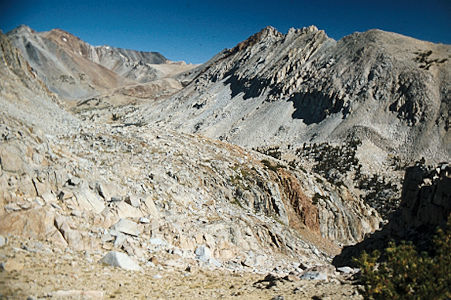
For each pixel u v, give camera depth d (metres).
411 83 187.00
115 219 26.30
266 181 54.59
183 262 26.02
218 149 60.91
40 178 23.33
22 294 13.62
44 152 27.08
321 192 62.66
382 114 181.75
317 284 21.27
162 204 34.59
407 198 29.80
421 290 12.23
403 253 13.28
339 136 175.62
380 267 14.12
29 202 21.02
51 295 14.15
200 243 31.23
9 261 15.99
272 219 49.03
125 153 44.41
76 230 21.72
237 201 48.78
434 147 150.12
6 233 18.53
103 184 29.75
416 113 170.75
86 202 25.36
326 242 53.47
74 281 16.48
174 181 41.75
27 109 43.50
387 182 126.94
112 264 20.59
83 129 49.81
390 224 31.98
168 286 19.73
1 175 20.50
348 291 19.02
